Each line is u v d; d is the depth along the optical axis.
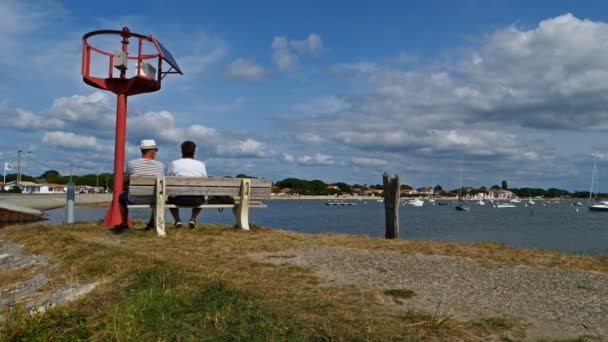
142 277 5.04
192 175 10.12
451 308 4.55
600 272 6.21
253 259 6.86
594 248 31.69
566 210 141.88
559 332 3.96
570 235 44.59
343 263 6.64
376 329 3.74
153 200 9.60
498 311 4.47
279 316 3.87
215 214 61.06
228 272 5.75
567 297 5.00
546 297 4.99
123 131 11.71
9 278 6.81
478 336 3.81
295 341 3.41
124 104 11.73
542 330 4.00
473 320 4.20
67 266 6.45
